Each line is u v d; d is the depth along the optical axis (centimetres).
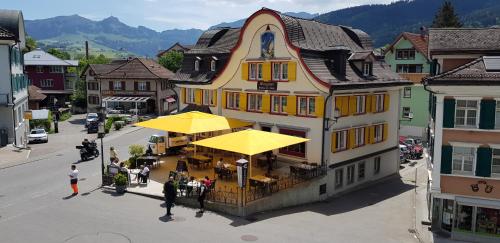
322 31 3441
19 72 4606
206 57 3919
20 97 4547
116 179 2542
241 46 3391
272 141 2584
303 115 3028
